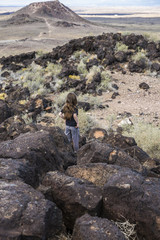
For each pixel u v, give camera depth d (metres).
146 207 3.03
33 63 18.23
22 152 3.95
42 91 12.89
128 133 8.13
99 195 3.31
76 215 3.25
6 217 2.55
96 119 9.77
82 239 2.66
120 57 15.48
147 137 7.30
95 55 17.12
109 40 17.83
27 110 10.32
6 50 60.22
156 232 2.96
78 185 3.33
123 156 4.52
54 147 4.51
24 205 2.73
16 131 6.26
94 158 4.57
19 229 2.52
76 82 13.47
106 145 4.74
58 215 2.96
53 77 14.80
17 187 3.01
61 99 11.57
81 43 17.88
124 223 3.09
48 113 10.45
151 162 5.17
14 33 123.50
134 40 16.83
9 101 11.93
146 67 15.03
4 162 3.57
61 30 139.50
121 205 3.18
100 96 12.36
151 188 3.19
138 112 10.30
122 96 12.20
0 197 2.78
